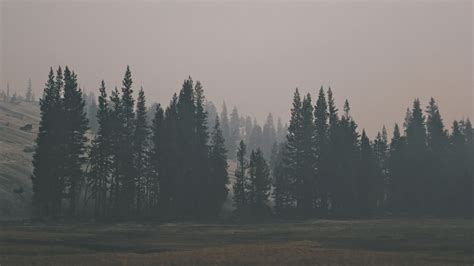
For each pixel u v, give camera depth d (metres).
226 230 76.12
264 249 48.69
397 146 130.50
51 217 91.81
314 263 39.94
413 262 40.66
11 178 106.75
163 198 105.44
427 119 143.00
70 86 103.88
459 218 106.88
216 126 127.25
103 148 102.44
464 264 39.91
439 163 128.88
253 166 115.56
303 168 118.38
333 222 94.88
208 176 109.06
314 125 127.44
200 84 127.62
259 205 111.44
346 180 117.12
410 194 125.56
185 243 56.78
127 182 101.81
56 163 95.25
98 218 95.38
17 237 59.41
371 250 48.94
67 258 42.62
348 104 133.12
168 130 108.88
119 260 41.34
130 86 110.25
